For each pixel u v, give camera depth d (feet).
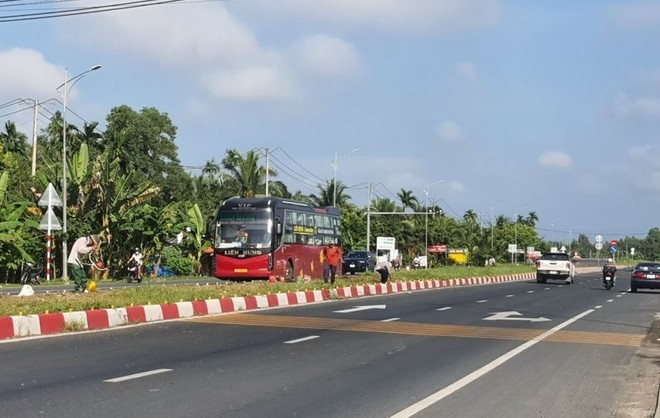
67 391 30.91
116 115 249.55
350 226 261.44
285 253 116.47
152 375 35.17
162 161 255.29
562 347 49.78
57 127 194.80
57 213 131.23
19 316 48.91
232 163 215.31
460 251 298.76
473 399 31.71
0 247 113.60
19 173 147.64
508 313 75.56
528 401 31.65
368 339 51.11
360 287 104.12
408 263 277.85
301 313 70.69
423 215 328.29
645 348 50.31
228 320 62.18
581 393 33.94
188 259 160.56
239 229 112.47
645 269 130.11
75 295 67.92
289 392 32.12
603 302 98.73
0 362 38.17
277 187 230.48
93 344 45.62
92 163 142.92
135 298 66.69
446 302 91.15
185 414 27.27
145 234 139.74
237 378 35.09
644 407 31.12
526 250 387.55
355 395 31.86
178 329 54.75
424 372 38.27
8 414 26.61
